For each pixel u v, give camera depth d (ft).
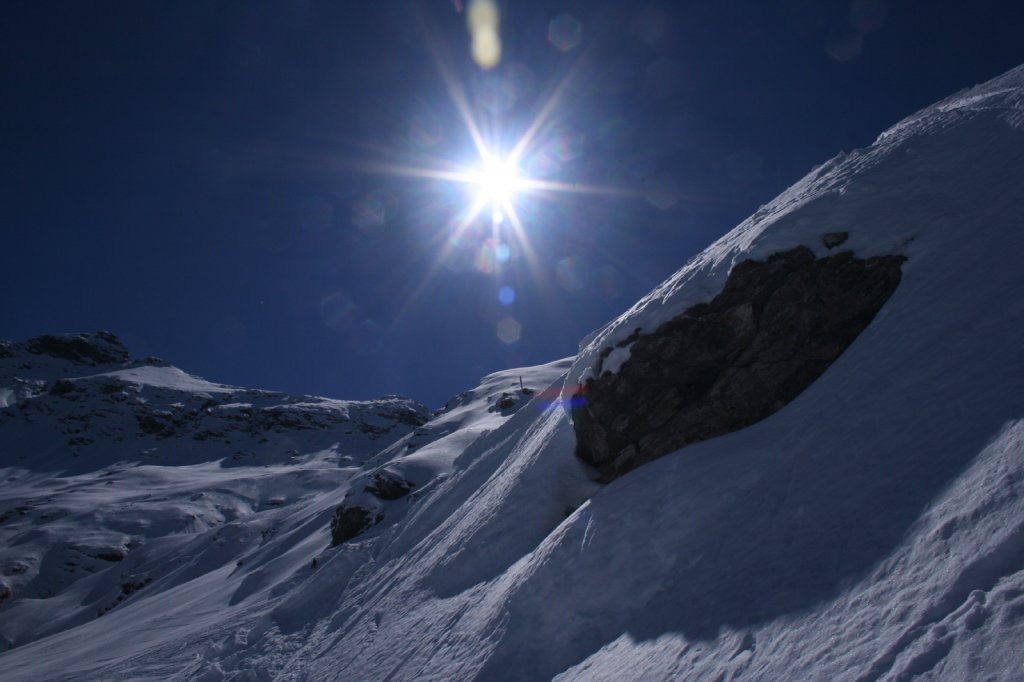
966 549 14.76
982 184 34.58
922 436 21.62
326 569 81.46
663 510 31.60
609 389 45.44
